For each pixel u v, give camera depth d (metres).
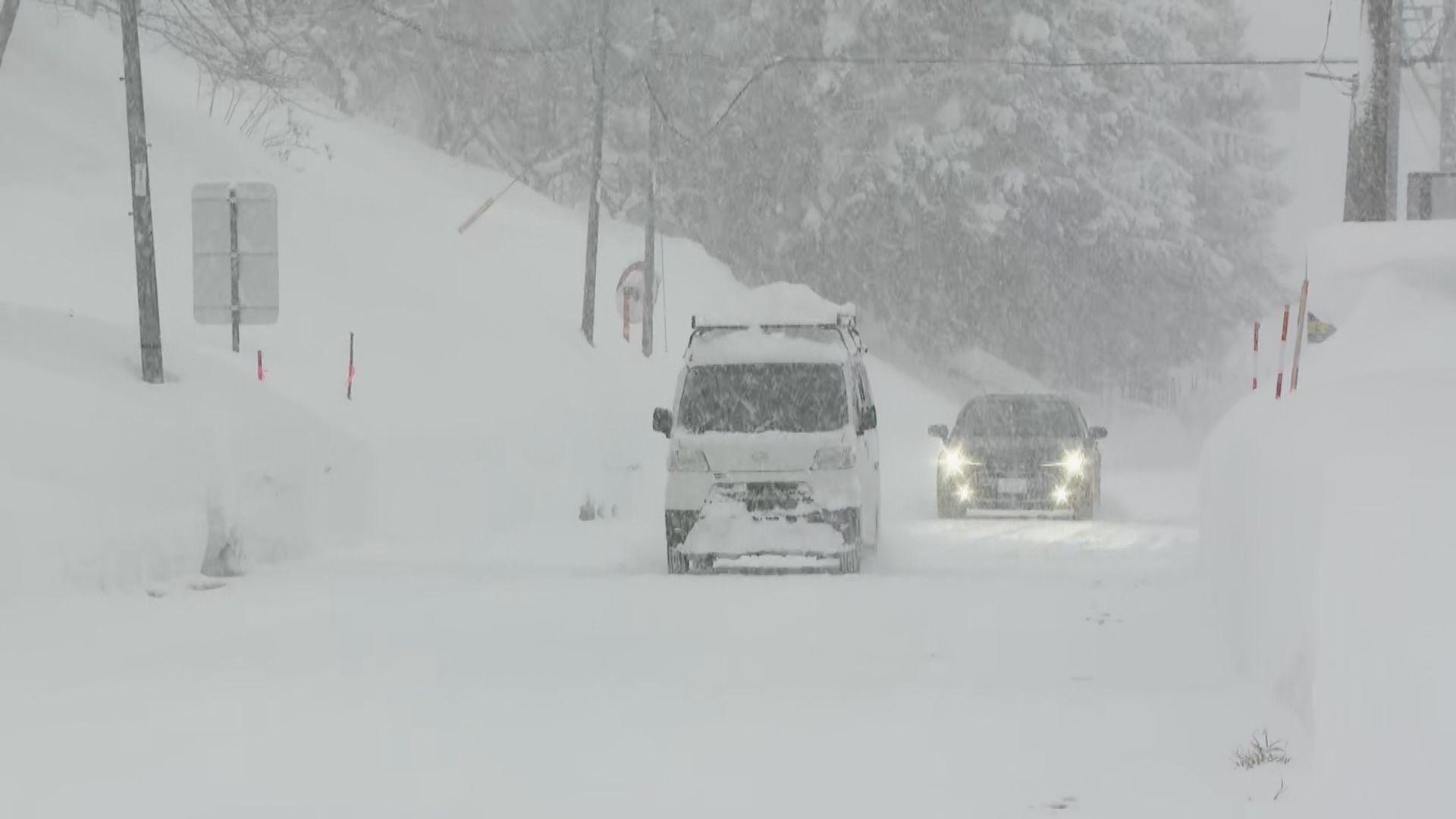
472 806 30.19
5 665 46.59
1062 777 31.81
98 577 63.38
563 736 36.41
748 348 77.44
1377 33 98.69
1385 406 39.84
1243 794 29.64
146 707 39.94
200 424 74.75
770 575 73.12
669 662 47.41
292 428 82.81
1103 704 39.97
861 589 66.12
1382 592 24.31
